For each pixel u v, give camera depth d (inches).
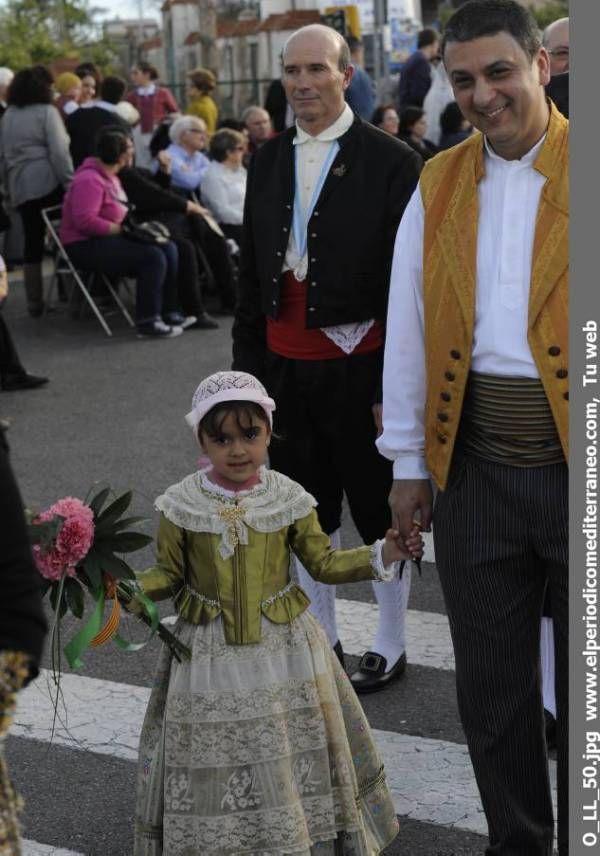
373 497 178.4
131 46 1317.7
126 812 155.6
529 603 126.4
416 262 127.2
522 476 121.0
